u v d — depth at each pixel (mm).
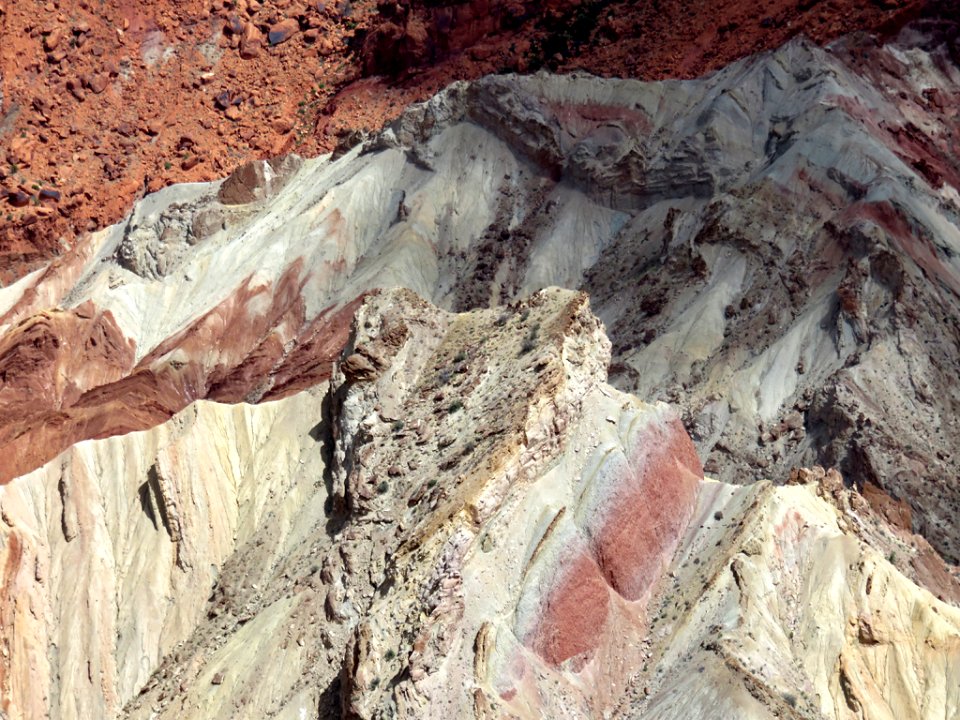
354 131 122625
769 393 92438
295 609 62781
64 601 72250
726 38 117625
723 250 100625
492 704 55500
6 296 125000
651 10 123125
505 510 59625
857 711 58156
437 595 57031
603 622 59094
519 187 112438
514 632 57688
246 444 72562
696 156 107875
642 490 61656
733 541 60844
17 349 112562
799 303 97438
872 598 60406
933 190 105375
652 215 107500
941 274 98875
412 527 60938
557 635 58125
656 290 100062
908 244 99250
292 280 110688
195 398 106438
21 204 131750
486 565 58531
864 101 110188
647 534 61250
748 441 89500
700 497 63531
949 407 91438
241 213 120375
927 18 116188
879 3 116250
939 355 93562
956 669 59188
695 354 94750
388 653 56688
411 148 116188
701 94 113625
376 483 64125
